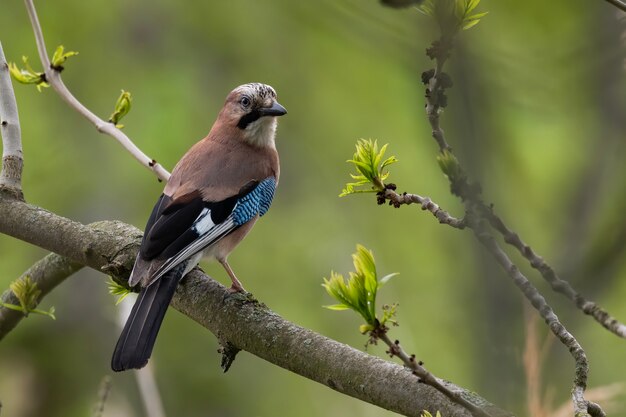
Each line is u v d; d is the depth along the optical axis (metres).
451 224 5.81
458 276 12.14
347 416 12.42
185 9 14.17
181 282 7.39
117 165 13.57
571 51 9.77
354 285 5.00
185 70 13.86
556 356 8.45
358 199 14.47
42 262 8.27
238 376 14.05
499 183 8.46
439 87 5.75
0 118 8.15
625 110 9.48
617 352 11.09
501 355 5.55
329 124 14.57
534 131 11.45
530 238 10.84
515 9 10.72
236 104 9.68
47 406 13.70
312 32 13.54
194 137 13.88
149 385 8.55
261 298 13.92
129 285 7.30
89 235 7.63
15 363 13.83
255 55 14.45
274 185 9.59
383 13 8.73
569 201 9.71
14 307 7.45
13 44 13.54
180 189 8.69
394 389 5.86
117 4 13.91
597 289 9.20
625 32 9.25
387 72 13.70
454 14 5.58
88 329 14.02
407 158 13.85
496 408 5.25
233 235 8.94
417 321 13.22
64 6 13.67
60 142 13.63
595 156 9.57
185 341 14.15
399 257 13.95
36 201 13.50
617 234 9.27
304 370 6.34
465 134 5.65
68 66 13.77
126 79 13.80
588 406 5.07
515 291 5.71
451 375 12.30
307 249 14.16
